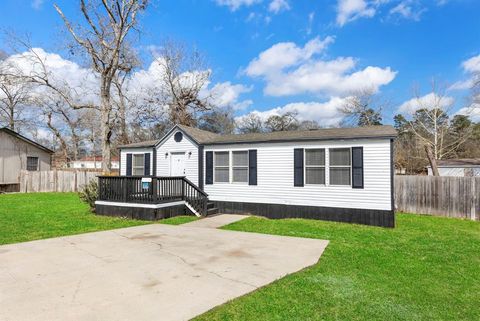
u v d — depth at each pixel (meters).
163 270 4.98
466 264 5.64
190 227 9.15
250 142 11.90
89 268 5.04
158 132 29.83
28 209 12.63
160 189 10.85
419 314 3.57
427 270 5.22
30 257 5.69
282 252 6.25
